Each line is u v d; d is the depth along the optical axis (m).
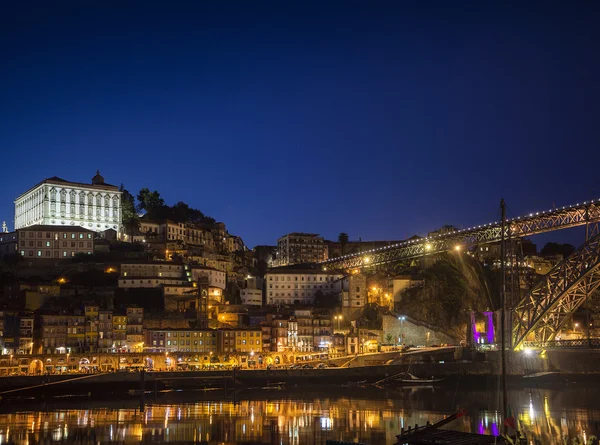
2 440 113.44
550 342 198.12
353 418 134.12
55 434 118.25
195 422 129.88
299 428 122.56
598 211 187.25
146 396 175.75
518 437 70.06
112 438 114.81
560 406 152.38
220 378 195.00
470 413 140.50
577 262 184.62
